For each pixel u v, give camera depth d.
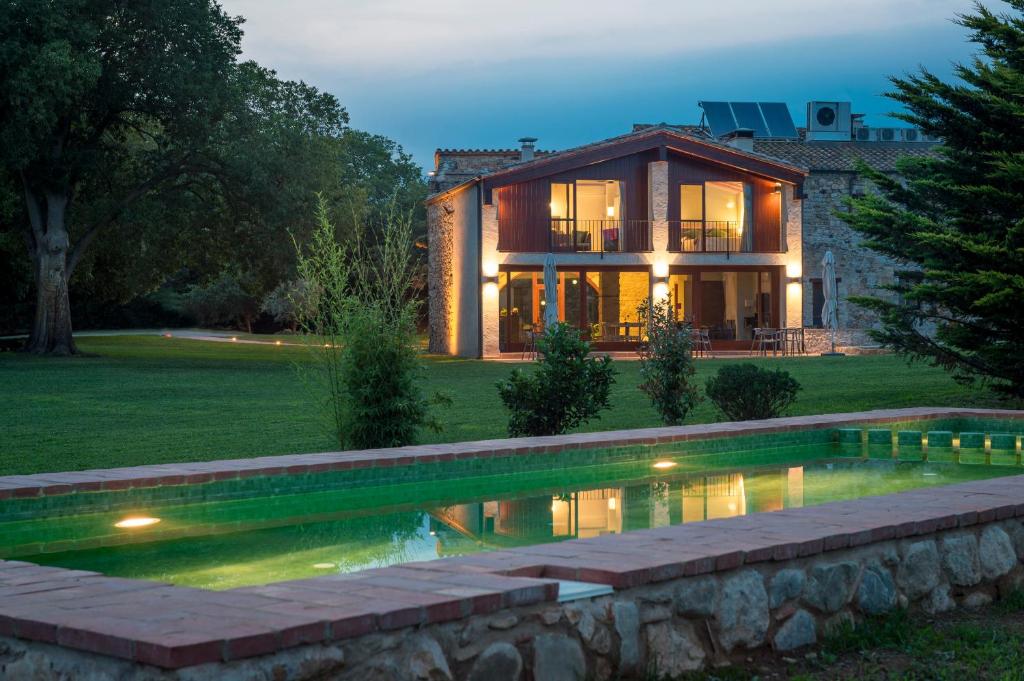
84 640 3.18
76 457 10.35
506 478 9.16
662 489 8.70
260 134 30.06
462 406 15.38
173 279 58.44
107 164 31.20
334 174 32.25
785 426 10.91
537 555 4.45
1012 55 13.94
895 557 4.95
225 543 6.55
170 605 3.53
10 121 25.81
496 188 30.97
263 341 42.53
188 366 25.91
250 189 29.39
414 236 50.69
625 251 31.48
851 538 4.74
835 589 4.69
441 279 35.66
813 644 4.56
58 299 30.25
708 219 33.28
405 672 3.39
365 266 10.81
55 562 5.94
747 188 32.88
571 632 3.85
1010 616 5.04
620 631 3.98
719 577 4.32
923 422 11.84
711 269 32.47
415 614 3.41
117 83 28.86
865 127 41.66
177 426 13.05
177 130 29.73
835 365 22.73
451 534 6.83
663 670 4.09
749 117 40.06
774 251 32.66
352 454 8.76
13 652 3.41
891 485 8.84
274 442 11.51
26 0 25.81
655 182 31.41
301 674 3.16
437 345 36.41
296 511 7.70
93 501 7.26
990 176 13.48
